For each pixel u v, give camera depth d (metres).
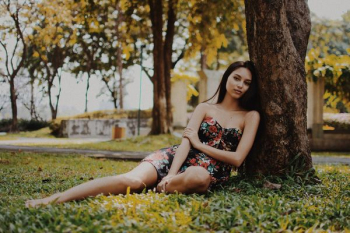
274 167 4.73
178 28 34.81
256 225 2.82
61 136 29.55
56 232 2.52
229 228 2.81
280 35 4.64
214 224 2.88
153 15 18.03
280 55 4.64
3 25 31.12
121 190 3.71
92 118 31.59
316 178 4.77
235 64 4.50
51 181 5.41
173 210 3.20
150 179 3.92
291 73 4.71
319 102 18.12
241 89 4.41
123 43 19.69
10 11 28.45
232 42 38.62
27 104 45.69
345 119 19.58
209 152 4.17
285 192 4.23
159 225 2.71
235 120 4.41
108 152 13.05
